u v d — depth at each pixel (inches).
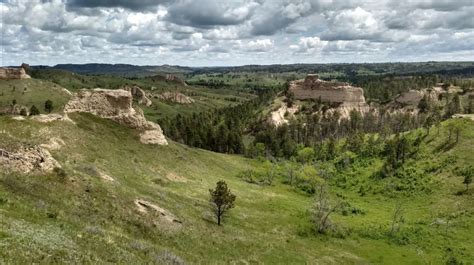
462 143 4313.5
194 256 1638.8
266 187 4062.5
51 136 2755.9
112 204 1793.8
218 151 6712.6
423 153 4475.9
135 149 3425.2
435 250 2568.9
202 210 2561.5
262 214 2960.1
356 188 4224.9
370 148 5187.0
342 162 5039.4
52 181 1724.9
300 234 2659.9
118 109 3700.8
